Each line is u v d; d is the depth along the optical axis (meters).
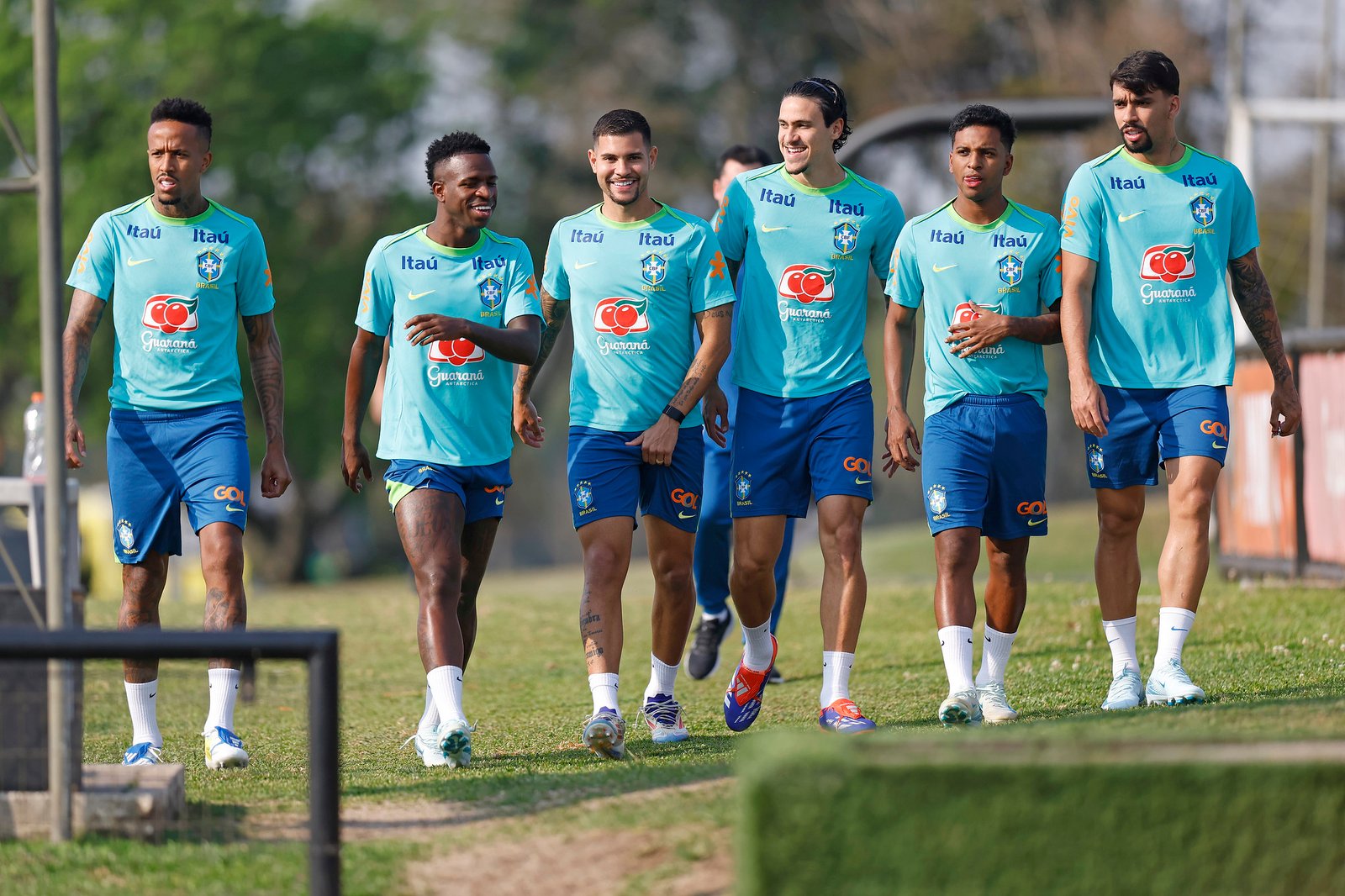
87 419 116.81
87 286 21.62
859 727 20.78
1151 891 11.42
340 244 131.00
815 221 22.06
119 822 15.81
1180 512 21.58
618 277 21.62
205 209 22.00
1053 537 65.38
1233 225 22.08
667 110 143.62
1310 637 27.48
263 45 126.94
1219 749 11.65
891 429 22.17
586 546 21.69
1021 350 21.70
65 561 15.68
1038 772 11.42
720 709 25.70
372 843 15.58
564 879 14.20
